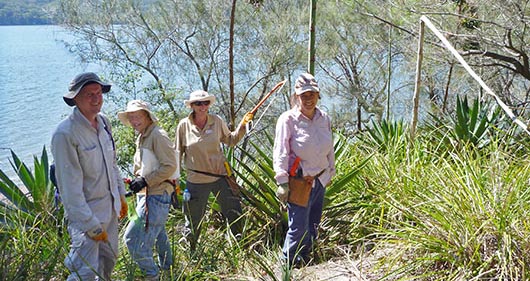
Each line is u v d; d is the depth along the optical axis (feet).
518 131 22.02
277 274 16.07
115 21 43.27
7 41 284.82
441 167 17.83
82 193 12.68
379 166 19.69
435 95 44.91
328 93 46.88
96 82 12.60
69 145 12.48
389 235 15.96
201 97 17.78
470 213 14.06
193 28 43.14
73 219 12.66
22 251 14.87
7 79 142.00
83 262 12.92
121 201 14.35
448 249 13.78
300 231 16.40
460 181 15.02
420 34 19.94
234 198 19.01
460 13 32.71
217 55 43.57
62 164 12.46
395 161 19.72
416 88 20.44
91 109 12.67
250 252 17.30
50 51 225.35
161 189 15.35
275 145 16.43
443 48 34.50
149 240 15.21
